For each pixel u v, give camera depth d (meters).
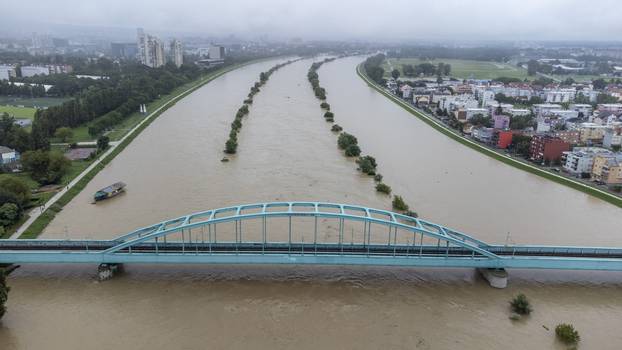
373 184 141.50
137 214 116.12
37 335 71.81
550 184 149.75
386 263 87.06
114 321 75.31
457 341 72.44
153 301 80.75
